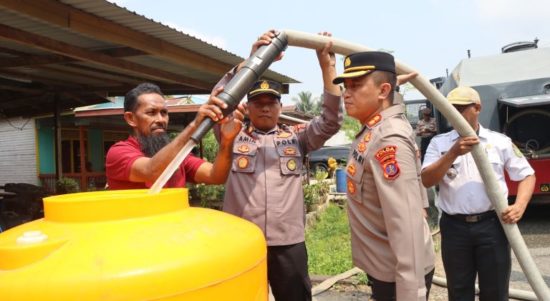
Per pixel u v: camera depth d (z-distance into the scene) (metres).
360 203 1.85
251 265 1.14
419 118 8.60
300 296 2.45
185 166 2.02
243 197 2.43
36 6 3.64
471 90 2.65
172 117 12.07
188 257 1.01
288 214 2.40
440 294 3.84
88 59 5.07
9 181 14.42
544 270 4.37
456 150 2.35
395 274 1.72
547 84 6.44
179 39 5.03
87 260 0.96
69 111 10.83
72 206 1.11
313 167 17.56
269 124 2.54
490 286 2.58
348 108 1.89
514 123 6.54
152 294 0.93
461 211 2.60
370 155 1.76
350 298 3.85
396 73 1.99
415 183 1.70
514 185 5.92
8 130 14.36
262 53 1.73
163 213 1.20
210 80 7.56
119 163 1.77
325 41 2.04
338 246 5.86
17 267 0.97
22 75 6.96
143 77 7.17
